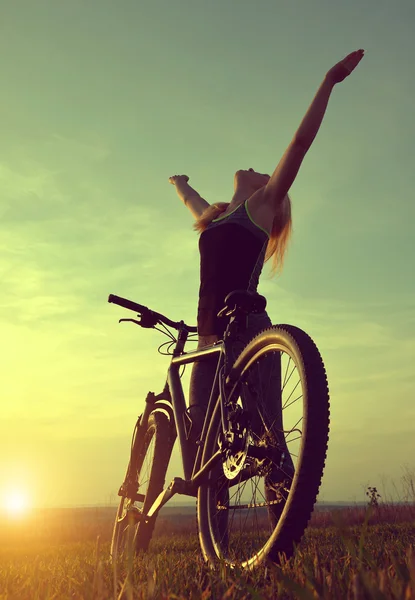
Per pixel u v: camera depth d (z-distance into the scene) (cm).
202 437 306
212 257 338
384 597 99
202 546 284
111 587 162
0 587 179
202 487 298
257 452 251
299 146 321
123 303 384
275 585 155
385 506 719
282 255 380
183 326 387
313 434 214
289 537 211
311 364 225
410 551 127
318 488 212
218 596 145
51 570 272
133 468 429
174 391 365
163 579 174
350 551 113
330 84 323
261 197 336
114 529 436
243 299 278
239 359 279
